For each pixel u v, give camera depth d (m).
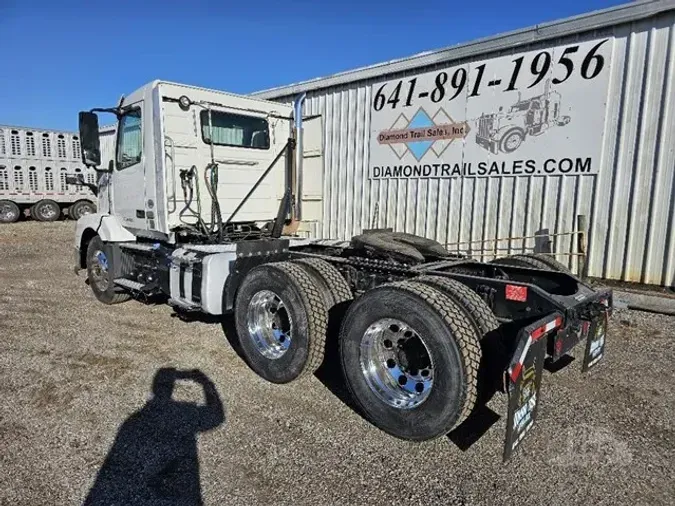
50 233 16.48
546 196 7.22
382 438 3.14
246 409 3.52
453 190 8.21
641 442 3.08
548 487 2.64
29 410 3.50
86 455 2.93
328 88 10.02
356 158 9.62
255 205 5.93
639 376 4.05
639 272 6.57
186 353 4.64
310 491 2.60
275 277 3.82
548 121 7.11
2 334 5.27
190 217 5.34
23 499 2.53
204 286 4.53
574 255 6.94
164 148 5.06
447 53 7.98
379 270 3.95
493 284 3.36
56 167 21.06
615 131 6.58
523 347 2.56
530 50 7.18
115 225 6.14
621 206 6.62
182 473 2.75
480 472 2.78
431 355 2.88
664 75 6.15
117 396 3.72
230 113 5.58
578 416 3.40
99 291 6.61
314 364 3.67
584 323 3.34
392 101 8.89
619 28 6.43
